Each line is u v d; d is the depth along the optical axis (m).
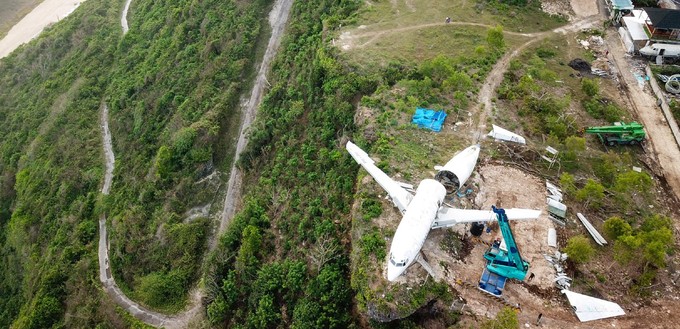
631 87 96.12
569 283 60.84
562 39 109.12
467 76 90.69
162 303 88.38
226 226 96.31
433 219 60.72
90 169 121.19
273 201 87.88
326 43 105.81
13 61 172.50
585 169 77.75
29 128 143.50
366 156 73.31
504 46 104.19
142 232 98.50
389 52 101.69
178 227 95.12
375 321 59.69
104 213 108.94
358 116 86.94
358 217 68.25
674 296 60.53
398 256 56.59
